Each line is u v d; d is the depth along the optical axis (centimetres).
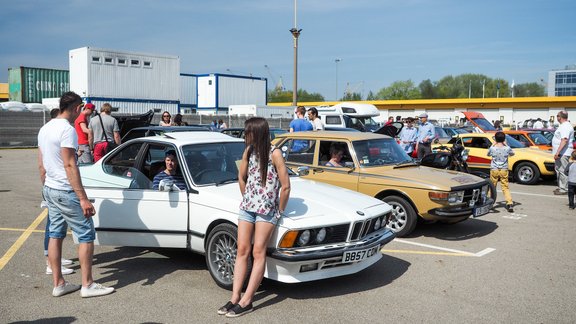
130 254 628
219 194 503
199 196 514
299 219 464
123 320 429
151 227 538
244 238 440
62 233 482
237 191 512
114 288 507
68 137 449
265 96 4266
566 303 478
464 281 541
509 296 496
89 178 586
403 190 718
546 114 4406
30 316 436
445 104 4825
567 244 706
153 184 548
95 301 472
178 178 566
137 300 475
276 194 436
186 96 4078
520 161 1378
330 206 499
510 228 808
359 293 500
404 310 457
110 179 572
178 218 527
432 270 580
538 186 1341
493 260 623
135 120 1236
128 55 2939
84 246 474
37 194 1080
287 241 454
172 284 520
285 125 3347
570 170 980
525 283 536
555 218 891
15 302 468
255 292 466
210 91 3988
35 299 475
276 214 436
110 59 2867
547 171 1332
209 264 510
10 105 2756
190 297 483
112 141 982
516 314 451
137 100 2998
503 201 1073
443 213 689
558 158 1169
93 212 461
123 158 595
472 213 720
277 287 513
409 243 706
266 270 470
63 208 463
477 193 732
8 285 513
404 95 11150
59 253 482
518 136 1730
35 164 1739
